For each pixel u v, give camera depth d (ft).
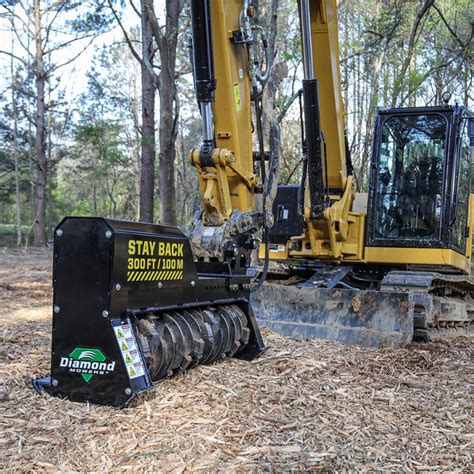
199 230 15.61
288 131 58.29
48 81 103.71
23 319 23.76
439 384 15.49
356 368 16.63
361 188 46.37
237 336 15.57
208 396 12.74
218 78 15.76
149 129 53.06
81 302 11.78
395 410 13.16
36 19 90.74
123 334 11.78
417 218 23.27
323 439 11.13
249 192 16.60
